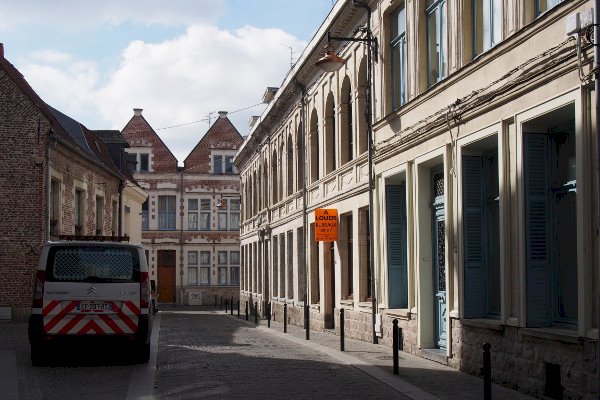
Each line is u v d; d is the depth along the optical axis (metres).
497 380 12.70
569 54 10.38
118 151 42.91
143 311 14.73
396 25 19.14
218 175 63.44
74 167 29.72
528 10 12.13
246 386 12.23
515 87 11.99
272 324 31.88
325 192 26.55
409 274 17.52
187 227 62.84
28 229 25.62
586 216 10.14
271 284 37.47
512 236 12.31
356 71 22.34
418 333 16.86
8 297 25.47
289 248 33.34
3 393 11.22
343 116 24.28
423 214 16.97
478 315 14.17
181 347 19.09
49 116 26.56
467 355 13.98
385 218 19.27
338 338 22.77
